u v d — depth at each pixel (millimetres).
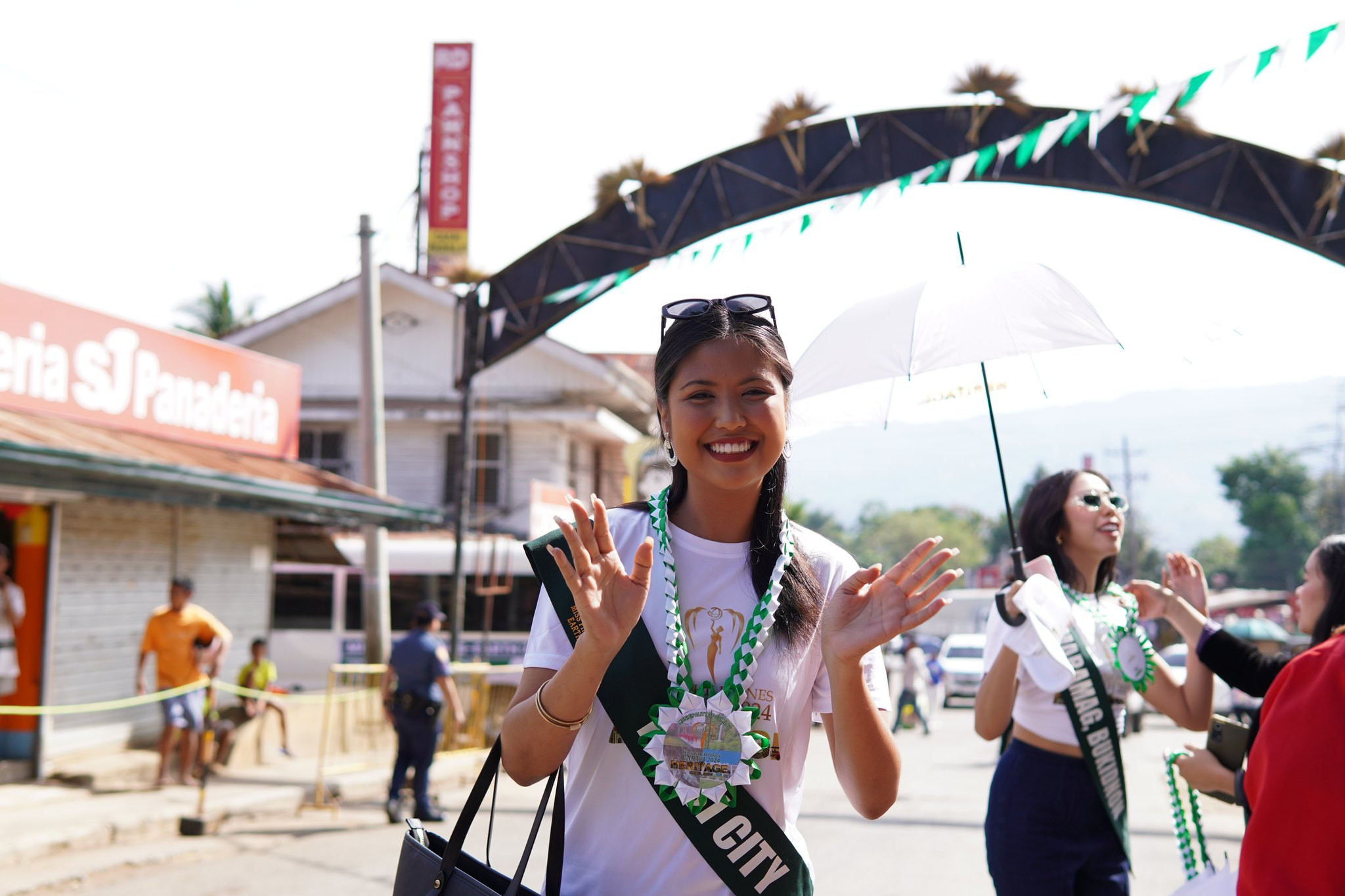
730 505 2061
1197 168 8836
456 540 13766
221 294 35594
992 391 3473
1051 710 3629
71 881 6812
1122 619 3762
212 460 11156
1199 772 3219
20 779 9336
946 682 28125
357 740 12609
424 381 23953
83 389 10047
